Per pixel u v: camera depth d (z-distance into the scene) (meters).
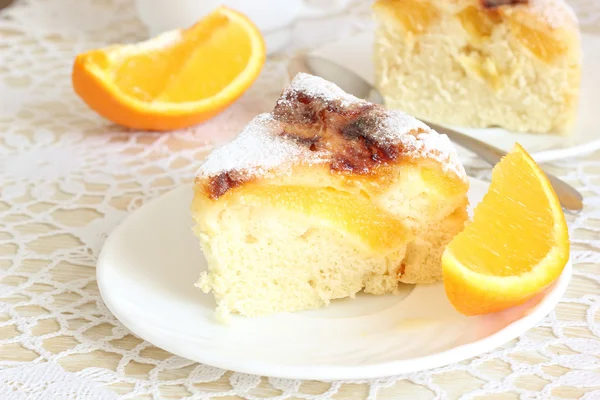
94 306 0.46
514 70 0.57
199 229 0.45
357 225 0.46
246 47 0.59
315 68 0.59
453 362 0.41
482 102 0.58
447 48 0.58
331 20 0.70
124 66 0.58
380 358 0.42
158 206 0.49
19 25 0.69
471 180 0.50
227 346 0.43
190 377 0.43
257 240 0.45
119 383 0.43
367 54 0.62
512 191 0.45
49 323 0.46
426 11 0.58
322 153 0.45
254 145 0.46
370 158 0.46
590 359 0.44
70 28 0.69
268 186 0.45
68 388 0.42
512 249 0.44
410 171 0.46
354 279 0.46
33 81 0.63
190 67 0.58
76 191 0.54
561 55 0.55
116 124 0.59
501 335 0.42
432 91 0.59
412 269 0.46
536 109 0.57
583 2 0.70
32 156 0.56
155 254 0.47
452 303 0.43
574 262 0.48
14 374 0.43
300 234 0.46
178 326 0.44
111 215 0.52
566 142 0.55
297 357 0.42
